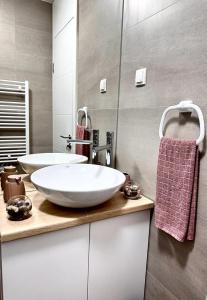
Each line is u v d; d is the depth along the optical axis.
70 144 1.48
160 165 0.98
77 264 0.95
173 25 0.93
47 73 1.31
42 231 0.82
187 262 0.95
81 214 0.93
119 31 1.30
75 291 0.98
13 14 1.15
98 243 0.99
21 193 1.00
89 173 1.26
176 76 0.93
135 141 1.23
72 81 1.43
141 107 1.16
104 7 1.41
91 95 1.51
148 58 1.09
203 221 0.86
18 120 1.24
